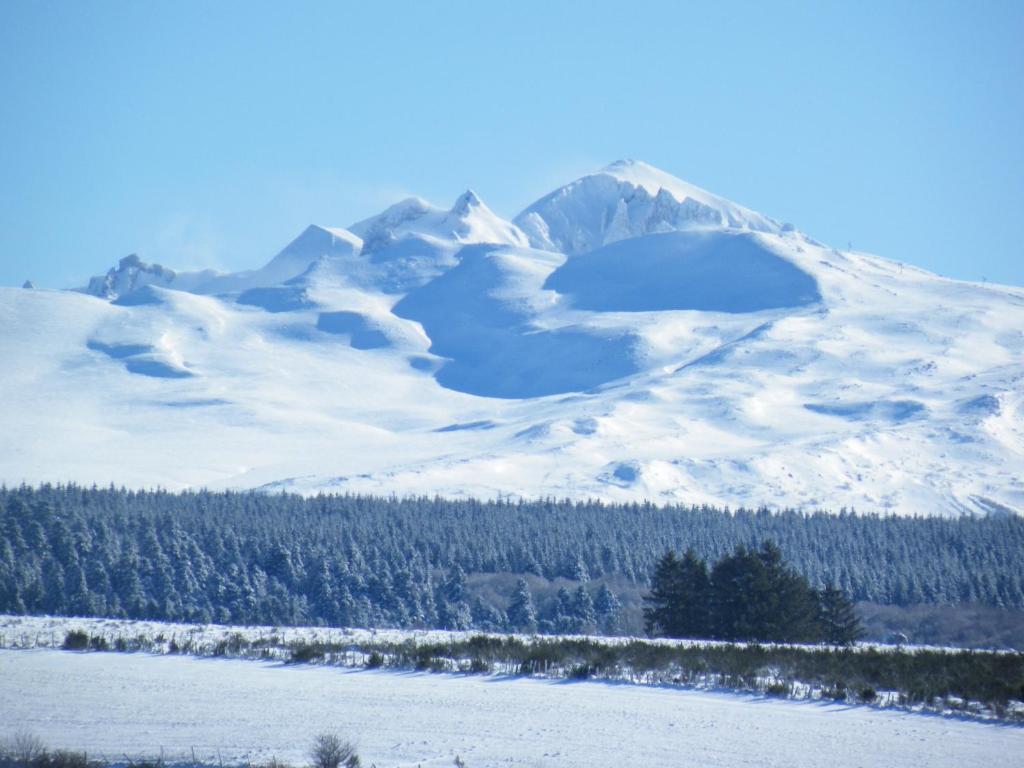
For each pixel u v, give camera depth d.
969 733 99.44
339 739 86.75
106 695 107.50
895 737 96.56
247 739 88.44
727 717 103.50
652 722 99.62
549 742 89.69
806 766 84.56
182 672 124.12
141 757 80.81
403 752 84.81
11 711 98.69
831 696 115.88
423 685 117.69
